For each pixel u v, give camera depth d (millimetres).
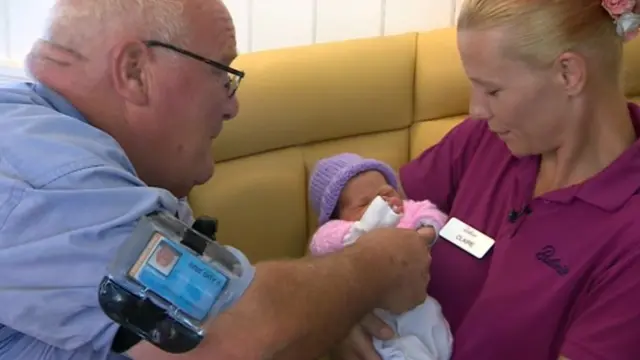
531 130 1272
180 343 922
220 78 1209
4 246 978
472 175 1501
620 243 1215
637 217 1216
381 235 1284
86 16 1111
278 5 2125
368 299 1177
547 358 1272
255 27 2129
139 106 1133
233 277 974
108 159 1074
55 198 989
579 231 1264
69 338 974
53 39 1139
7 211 983
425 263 1312
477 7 1230
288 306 1037
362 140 2031
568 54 1189
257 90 1843
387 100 2016
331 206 1674
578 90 1216
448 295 1448
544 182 1369
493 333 1320
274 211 1882
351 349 1437
